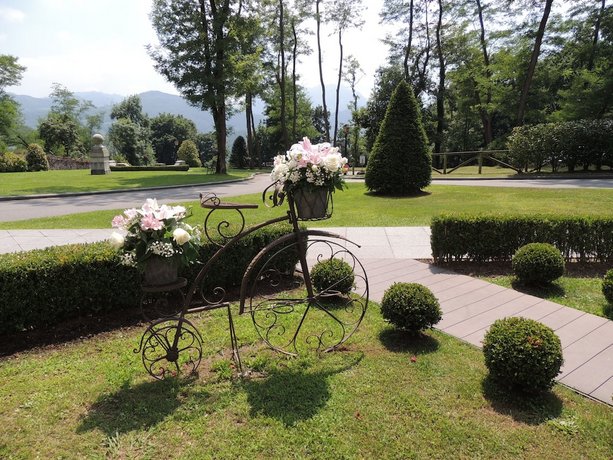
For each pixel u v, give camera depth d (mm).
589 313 3959
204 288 4398
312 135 39469
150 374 2826
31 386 2760
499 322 2881
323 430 2312
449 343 3357
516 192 11211
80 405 2553
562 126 15250
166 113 65625
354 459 2098
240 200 12000
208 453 2143
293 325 3729
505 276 5121
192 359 3107
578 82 20859
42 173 24203
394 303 3373
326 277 4246
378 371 2932
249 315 3953
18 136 40625
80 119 54125
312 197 2922
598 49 22484
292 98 37094
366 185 12461
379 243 6762
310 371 2945
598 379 2828
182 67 20875
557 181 13742
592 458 2102
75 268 3635
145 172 26359
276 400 2600
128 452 2154
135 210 2697
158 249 2562
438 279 5012
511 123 31078
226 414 2467
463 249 5512
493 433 2287
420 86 28500
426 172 11945
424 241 6844
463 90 27953
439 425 2348
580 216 5496
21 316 3447
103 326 3734
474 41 26625
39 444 2211
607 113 20062
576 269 5355
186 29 20656
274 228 4797
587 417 2432
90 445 2203
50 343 3428
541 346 2562
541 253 4609
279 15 29453
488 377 2822
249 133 34781
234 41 21094
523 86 22984
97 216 9359
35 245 6762
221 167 23766
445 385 2750
